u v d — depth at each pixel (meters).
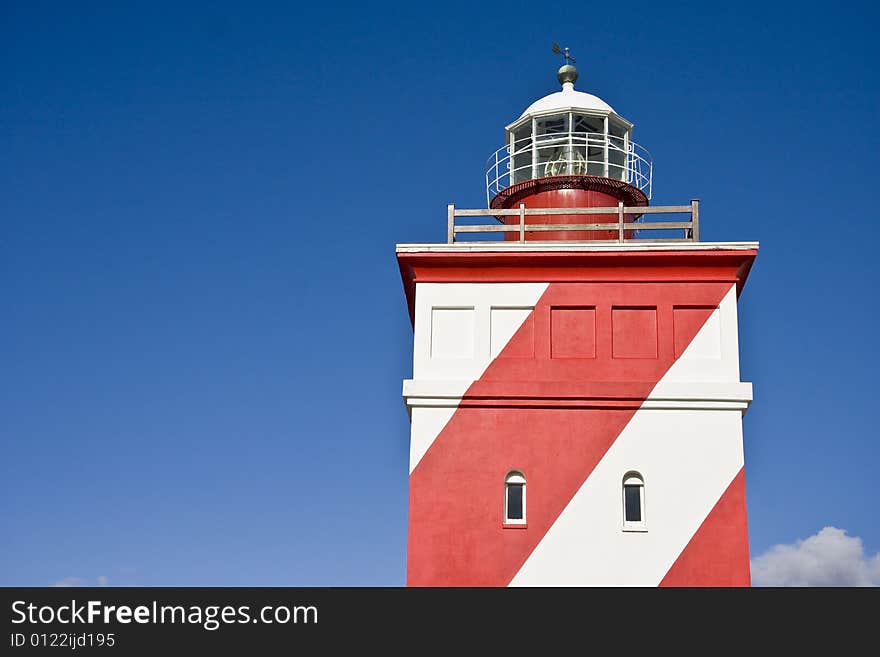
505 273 31.86
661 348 31.20
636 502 30.39
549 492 30.41
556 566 29.95
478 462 30.62
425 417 30.97
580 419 30.81
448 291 31.84
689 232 32.78
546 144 36.88
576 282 31.73
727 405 30.75
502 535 30.17
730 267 31.58
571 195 35.56
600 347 31.30
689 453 30.47
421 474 30.59
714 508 30.16
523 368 31.22
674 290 31.55
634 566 29.86
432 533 30.22
